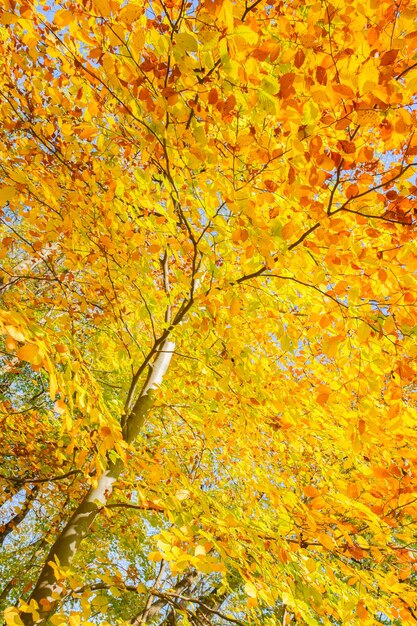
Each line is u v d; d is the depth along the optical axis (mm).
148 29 2480
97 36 2408
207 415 3467
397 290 2479
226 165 2488
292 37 2264
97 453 2477
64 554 3068
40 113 3250
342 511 2875
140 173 2584
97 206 3027
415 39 1963
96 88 2697
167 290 3992
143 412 3768
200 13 2135
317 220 2338
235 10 2090
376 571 2809
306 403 3078
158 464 3521
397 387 2633
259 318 3291
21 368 6809
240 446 3904
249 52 2055
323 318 2703
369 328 2484
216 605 5547
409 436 2744
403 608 2660
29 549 7977
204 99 2184
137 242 3037
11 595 7676
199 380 3990
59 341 2377
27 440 5484
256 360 2932
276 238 2266
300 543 2939
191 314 2912
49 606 2645
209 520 2725
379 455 3068
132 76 2266
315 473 3805
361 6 1927
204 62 1989
